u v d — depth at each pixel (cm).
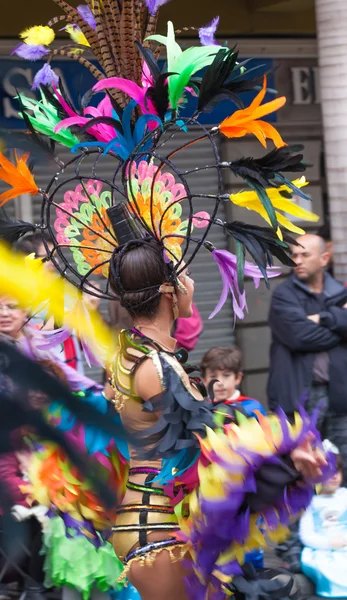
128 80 294
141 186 308
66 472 310
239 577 301
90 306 317
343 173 618
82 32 330
